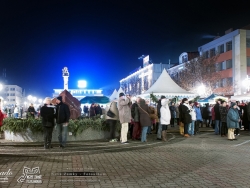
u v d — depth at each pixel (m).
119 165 7.96
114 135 12.92
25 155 9.27
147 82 71.00
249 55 42.16
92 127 13.12
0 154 9.27
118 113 12.93
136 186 5.93
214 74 43.31
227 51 44.56
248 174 7.00
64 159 8.77
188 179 6.50
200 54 50.88
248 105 17.23
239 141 13.35
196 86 43.34
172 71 58.44
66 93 16.27
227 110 15.26
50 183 6.09
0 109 11.28
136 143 12.18
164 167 7.74
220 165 8.03
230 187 5.89
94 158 8.98
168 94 19.16
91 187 5.84
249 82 34.66
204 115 21.36
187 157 9.23
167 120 12.93
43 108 10.52
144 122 12.58
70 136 12.70
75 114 16.23
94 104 18.84
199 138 14.53
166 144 12.22
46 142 10.58
